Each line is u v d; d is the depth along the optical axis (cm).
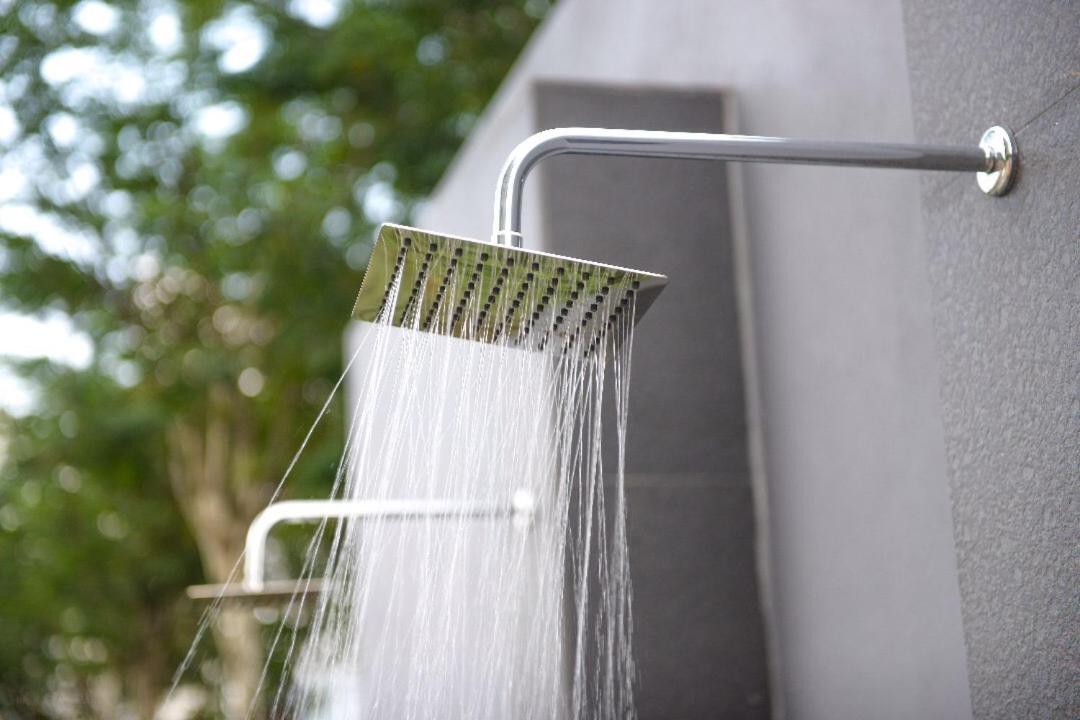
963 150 129
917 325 171
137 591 930
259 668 676
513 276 105
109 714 977
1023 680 129
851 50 191
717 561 210
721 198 224
